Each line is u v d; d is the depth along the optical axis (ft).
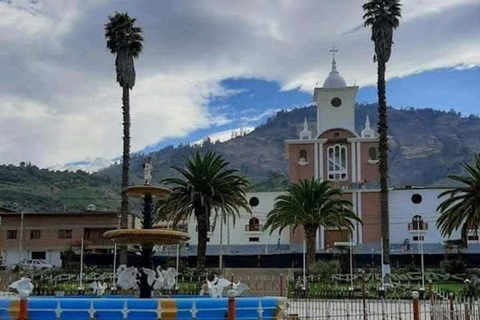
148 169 82.64
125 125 188.96
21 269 220.23
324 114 279.90
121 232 76.38
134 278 79.41
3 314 65.16
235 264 245.65
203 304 65.92
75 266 234.99
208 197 183.11
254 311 68.28
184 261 240.53
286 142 277.03
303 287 153.17
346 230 256.32
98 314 64.64
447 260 216.33
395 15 189.06
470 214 175.32
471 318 75.56
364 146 269.44
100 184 620.90
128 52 193.88
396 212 260.42
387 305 116.98
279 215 197.98
